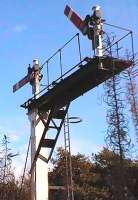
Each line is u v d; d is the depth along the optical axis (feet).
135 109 101.50
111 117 89.92
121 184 88.33
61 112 107.86
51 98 103.45
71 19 93.45
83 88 96.48
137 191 142.31
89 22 89.04
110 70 89.10
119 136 88.89
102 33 88.63
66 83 95.96
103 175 191.01
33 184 107.24
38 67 112.27
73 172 201.36
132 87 100.73
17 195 142.20
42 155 108.37
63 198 124.88
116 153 89.10
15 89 118.11
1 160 150.00
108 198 187.83
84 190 192.85
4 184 144.97
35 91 110.93
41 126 109.29
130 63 90.07
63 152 188.03
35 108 109.29
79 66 91.04
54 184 188.96
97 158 197.16
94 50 88.22
